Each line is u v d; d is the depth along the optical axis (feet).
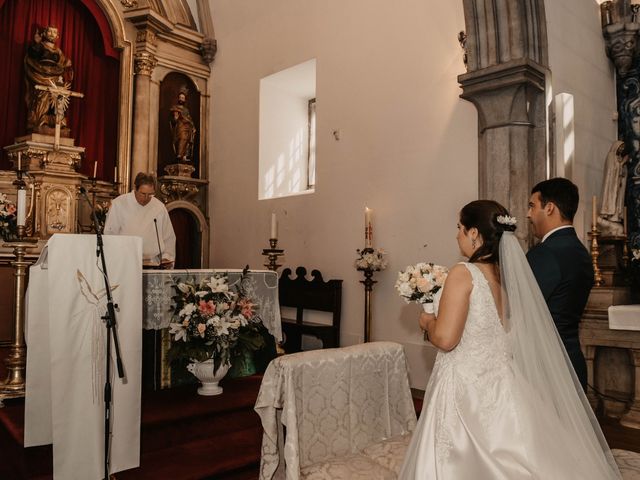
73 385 9.69
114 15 24.02
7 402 12.80
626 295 15.97
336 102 20.76
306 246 21.77
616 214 16.96
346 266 20.03
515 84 14.43
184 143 26.04
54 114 21.67
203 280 13.51
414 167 17.92
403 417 10.53
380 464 8.71
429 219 17.37
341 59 20.66
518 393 6.83
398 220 18.31
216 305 13.24
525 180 14.70
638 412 14.10
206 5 27.07
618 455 9.02
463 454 6.66
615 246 16.88
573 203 8.71
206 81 27.48
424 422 7.14
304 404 8.85
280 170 25.30
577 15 17.56
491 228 7.44
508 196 14.67
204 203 27.17
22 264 13.41
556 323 8.21
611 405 15.24
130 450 10.43
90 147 23.98
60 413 9.50
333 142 20.83
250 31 25.21
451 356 7.18
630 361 15.58
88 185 22.99
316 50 21.75
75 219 21.59
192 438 12.06
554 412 6.90
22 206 13.48
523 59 14.05
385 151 18.86
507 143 14.76
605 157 18.63
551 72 15.44
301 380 8.81
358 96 19.93
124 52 24.39
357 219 19.72
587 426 7.04
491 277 7.28
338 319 19.74
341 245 20.26
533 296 7.28
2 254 19.62
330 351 9.52
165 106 26.14
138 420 10.59
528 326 7.16
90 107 24.09
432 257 17.21
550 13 15.98
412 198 17.92
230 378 15.52
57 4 23.24
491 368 6.95
